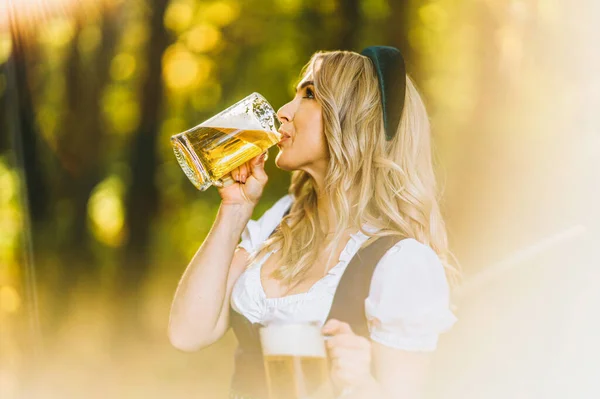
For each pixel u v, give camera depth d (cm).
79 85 613
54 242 615
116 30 600
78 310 630
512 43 485
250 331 163
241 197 169
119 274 649
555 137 421
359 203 160
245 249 179
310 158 168
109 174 714
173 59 768
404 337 146
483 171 482
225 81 772
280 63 728
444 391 298
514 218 436
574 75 452
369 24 623
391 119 163
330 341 145
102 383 579
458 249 462
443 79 607
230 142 158
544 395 277
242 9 743
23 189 344
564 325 278
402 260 150
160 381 584
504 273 311
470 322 321
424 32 610
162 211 761
